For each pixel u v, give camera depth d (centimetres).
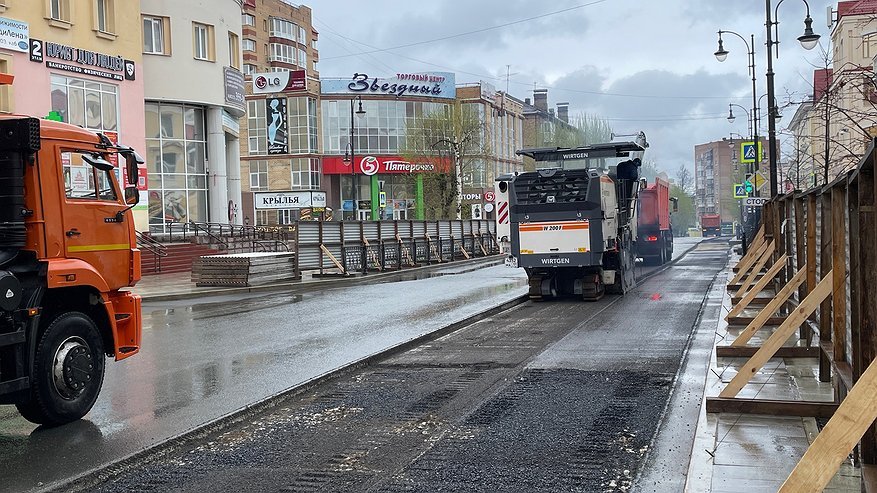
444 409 832
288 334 1459
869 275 545
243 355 1224
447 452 677
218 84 4319
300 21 9762
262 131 7650
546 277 1952
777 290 1594
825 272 808
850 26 4119
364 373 1059
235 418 823
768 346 757
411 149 6581
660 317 1552
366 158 7769
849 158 2072
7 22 2922
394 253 3444
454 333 1427
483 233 4647
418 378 1008
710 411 750
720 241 7394
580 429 739
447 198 6375
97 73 3384
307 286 2712
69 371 810
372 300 2097
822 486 379
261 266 2625
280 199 7531
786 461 599
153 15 4012
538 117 10594
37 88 3078
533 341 1288
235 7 4594
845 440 379
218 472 645
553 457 655
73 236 846
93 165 876
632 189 2133
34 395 784
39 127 797
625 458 648
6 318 753
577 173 1833
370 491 585
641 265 2506
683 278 2584
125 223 920
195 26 4219
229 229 4422
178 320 1759
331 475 626
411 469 634
